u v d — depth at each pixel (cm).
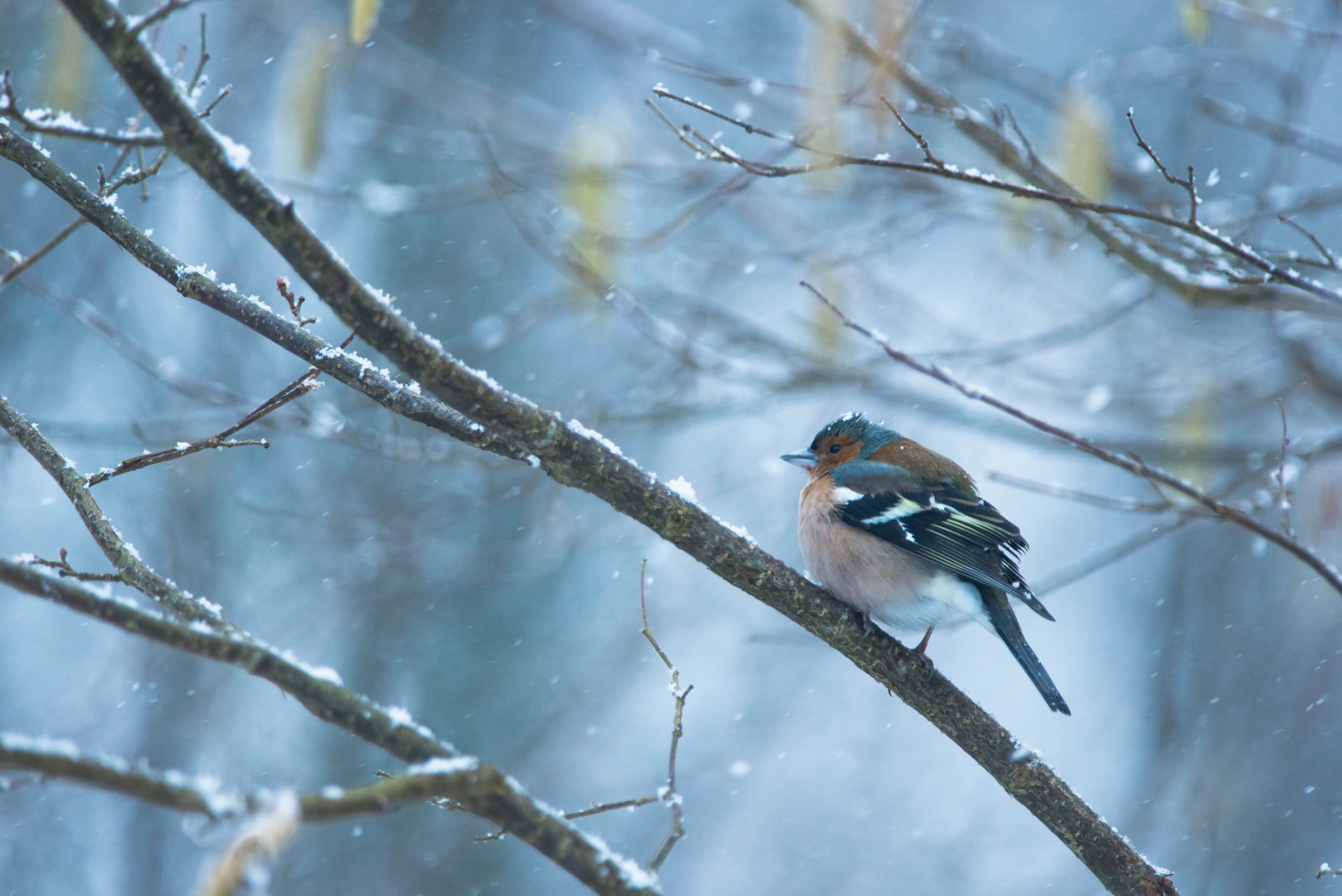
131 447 1041
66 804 1323
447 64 1770
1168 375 1205
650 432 1251
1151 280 977
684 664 1727
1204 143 1513
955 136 1214
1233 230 969
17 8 1389
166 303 1513
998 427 1122
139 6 1279
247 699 1436
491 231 1689
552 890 1415
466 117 1259
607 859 420
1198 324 1281
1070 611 1839
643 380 1284
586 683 1553
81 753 327
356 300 473
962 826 1579
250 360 1473
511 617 1600
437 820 1431
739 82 888
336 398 1447
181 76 675
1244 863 1374
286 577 1480
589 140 1006
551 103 1783
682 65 910
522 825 403
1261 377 1235
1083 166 867
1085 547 1850
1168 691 1550
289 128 916
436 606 1573
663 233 991
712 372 1107
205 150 420
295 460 1480
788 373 1151
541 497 1316
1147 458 1112
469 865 1412
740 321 1170
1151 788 1466
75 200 592
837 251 1154
